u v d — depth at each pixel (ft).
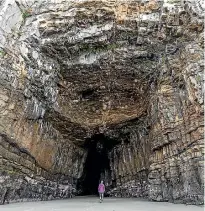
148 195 52.95
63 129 63.16
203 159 39.75
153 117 54.13
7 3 47.78
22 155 48.62
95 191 87.30
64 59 56.08
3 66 44.65
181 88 47.83
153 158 52.03
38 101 52.85
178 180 44.86
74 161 70.03
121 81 60.08
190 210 35.65
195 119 42.24
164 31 50.70
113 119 64.80
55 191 60.23
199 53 45.37
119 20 51.90
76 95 63.31
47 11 52.75
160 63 53.31
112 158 74.08
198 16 47.16
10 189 44.50
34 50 51.49
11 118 45.68
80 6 52.31
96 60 55.77
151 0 51.31
